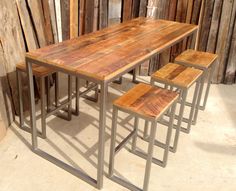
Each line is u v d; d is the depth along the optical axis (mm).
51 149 2551
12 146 2561
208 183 2293
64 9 3793
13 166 2338
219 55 3881
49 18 3549
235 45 3822
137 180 2266
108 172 2297
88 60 2029
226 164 2510
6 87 2764
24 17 3035
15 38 2869
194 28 3064
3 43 2699
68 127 2883
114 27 2949
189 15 3816
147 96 2117
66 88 3654
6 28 2738
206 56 3027
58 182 2213
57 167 2357
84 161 2430
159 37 2635
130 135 2395
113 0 3863
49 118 3014
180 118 2479
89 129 2873
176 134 2527
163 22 3246
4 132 2676
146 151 2582
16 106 2939
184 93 2404
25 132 2756
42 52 2158
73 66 1919
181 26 3094
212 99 3588
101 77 1801
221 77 4012
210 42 3865
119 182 2217
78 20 3945
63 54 2129
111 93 3623
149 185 2225
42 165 2369
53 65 1997
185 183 2273
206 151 2652
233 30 3771
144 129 2697
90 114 3125
